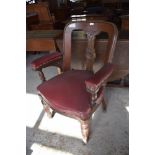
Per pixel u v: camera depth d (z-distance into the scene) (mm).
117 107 1632
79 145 1306
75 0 4348
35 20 2742
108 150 1241
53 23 2787
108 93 1834
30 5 2707
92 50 1390
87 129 1200
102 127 1433
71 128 1463
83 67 1695
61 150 1286
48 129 1480
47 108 1501
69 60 1464
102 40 1460
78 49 1614
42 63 1317
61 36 1702
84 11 3092
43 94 1235
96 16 2348
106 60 1298
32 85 2135
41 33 1928
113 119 1502
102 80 999
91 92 1000
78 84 1237
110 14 2531
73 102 1110
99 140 1322
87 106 1075
